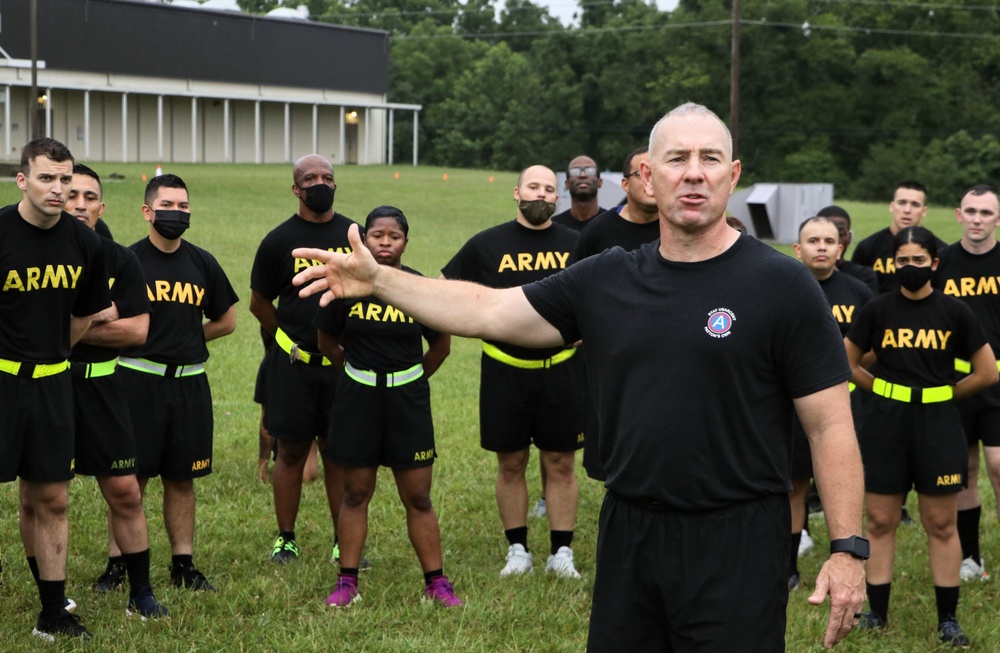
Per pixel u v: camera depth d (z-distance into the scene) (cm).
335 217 638
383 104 6266
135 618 502
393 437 536
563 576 588
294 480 612
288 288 618
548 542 663
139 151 5375
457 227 2797
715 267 301
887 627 552
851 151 7125
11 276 451
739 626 295
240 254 1972
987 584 623
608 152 7831
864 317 557
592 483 808
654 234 596
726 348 294
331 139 6225
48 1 4916
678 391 297
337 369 602
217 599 531
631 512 309
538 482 801
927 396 542
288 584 561
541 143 8206
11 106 4916
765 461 300
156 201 552
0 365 458
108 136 5250
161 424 545
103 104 5216
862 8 7550
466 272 630
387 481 770
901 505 557
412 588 559
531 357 595
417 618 520
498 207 3450
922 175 6312
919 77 6975
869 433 554
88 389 499
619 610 311
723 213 302
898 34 7356
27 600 525
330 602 533
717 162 297
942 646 528
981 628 548
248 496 720
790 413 309
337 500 602
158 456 546
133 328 499
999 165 6116
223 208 2772
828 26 7150
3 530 631
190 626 500
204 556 605
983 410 613
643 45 7838
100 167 4266
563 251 628
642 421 301
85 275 476
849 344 560
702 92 7219
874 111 7181
